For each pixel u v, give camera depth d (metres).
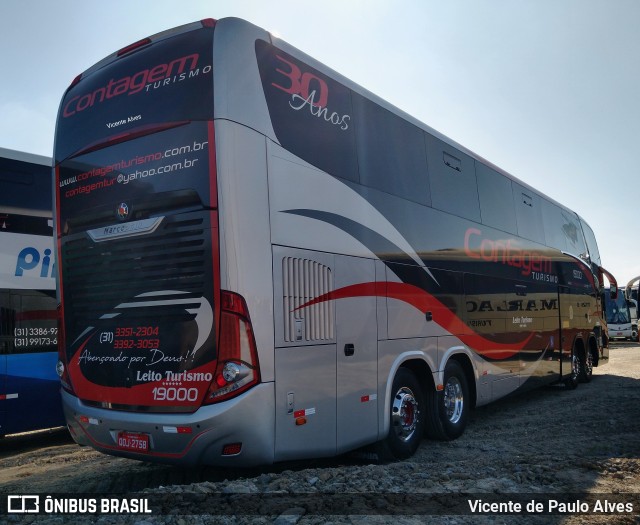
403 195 7.41
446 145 8.73
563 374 12.68
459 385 8.31
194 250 5.20
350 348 6.12
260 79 5.46
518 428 8.93
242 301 5.01
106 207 5.87
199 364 5.10
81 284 6.09
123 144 5.82
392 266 6.97
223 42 5.34
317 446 5.58
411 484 5.38
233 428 4.94
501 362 9.69
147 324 5.47
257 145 5.28
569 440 7.89
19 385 8.21
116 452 5.59
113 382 5.65
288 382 5.31
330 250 5.98
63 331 6.26
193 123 5.30
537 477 5.70
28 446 8.83
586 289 14.95
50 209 8.80
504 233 10.27
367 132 6.90
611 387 13.66
